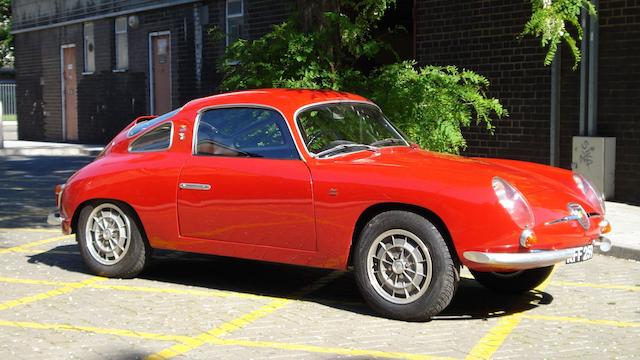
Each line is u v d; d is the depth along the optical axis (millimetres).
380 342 5230
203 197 6508
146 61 22766
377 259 5789
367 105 6941
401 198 5621
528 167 6480
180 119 6824
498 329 5582
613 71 11852
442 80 8875
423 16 14539
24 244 8891
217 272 7508
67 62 26734
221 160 6484
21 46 29078
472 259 5441
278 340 5266
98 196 6996
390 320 5777
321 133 6277
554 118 12578
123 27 23750
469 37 13812
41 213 11211
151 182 6770
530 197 5680
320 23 9703
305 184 6012
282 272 7543
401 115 8727
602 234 6059
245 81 9375
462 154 13992
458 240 5469
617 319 5914
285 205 6105
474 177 5590
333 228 5914
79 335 5355
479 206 5426
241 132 6488
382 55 16766
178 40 21328
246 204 6293
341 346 5137
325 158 6105
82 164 18859
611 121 11938
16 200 12500
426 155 6410
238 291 6715
